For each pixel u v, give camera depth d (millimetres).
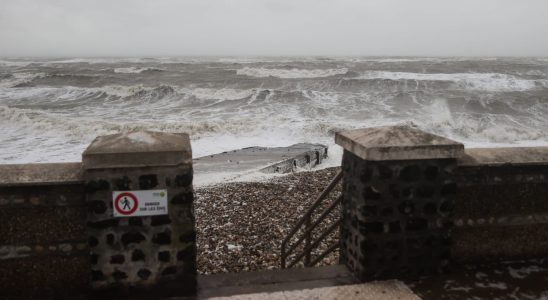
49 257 3564
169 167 3496
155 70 66125
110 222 3521
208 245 8297
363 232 3844
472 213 4094
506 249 4219
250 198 11469
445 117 29344
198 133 23875
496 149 4312
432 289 3797
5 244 3486
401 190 3809
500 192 4105
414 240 3910
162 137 3699
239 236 8773
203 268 7230
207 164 16219
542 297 3691
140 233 3572
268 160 16781
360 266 3932
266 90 39344
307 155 18141
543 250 4277
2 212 3438
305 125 25172
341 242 4457
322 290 3795
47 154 18625
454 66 70875
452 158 3811
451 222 3934
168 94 39875
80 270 3625
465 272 4059
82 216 3539
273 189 12305
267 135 23688
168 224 3588
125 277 3621
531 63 83438
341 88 44094
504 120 28516
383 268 3920
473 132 24938
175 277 3676
